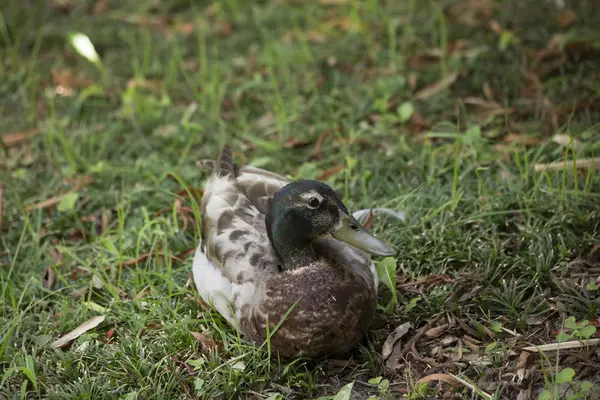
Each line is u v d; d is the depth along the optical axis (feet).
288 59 44.37
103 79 44.34
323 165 36.94
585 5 43.93
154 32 48.73
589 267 28.89
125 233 33.91
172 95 43.16
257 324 25.82
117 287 30.99
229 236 27.50
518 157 33.81
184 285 30.86
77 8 51.26
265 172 30.78
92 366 27.25
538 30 42.68
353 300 25.21
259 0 51.01
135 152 39.32
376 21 46.68
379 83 41.09
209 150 38.55
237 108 41.16
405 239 31.40
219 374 26.20
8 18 50.14
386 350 26.58
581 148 33.83
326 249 26.94
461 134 35.96
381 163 36.04
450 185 34.01
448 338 26.96
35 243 33.40
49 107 42.78
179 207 34.50
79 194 36.52
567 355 25.31
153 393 25.77
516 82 39.47
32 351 27.84
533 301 27.73
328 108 40.42
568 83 39.37
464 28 44.52
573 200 31.58
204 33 48.11
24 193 36.76
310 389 25.40
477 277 28.94
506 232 31.58
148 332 28.53
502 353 25.67
